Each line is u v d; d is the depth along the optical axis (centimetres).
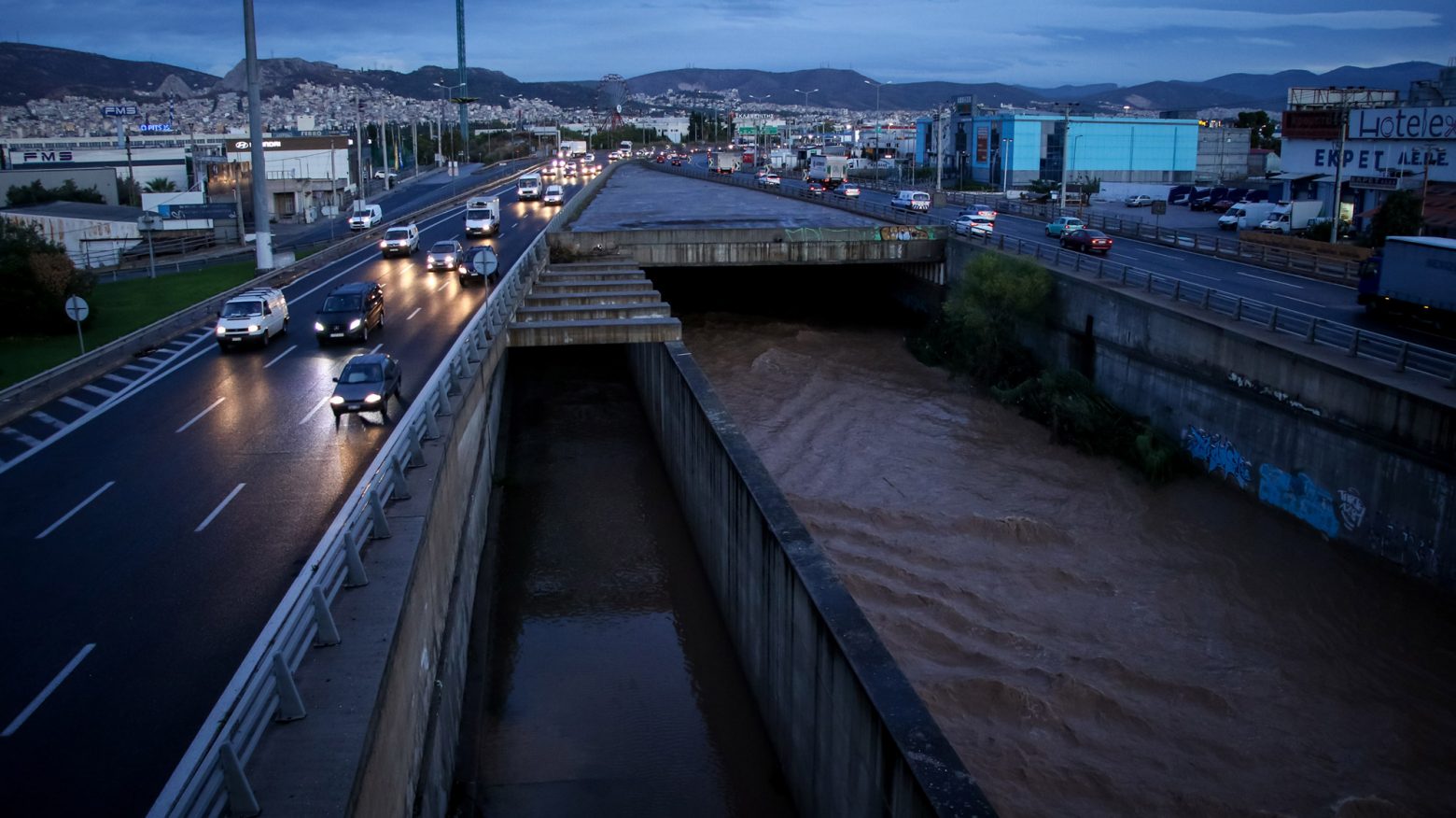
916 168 15175
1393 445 2717
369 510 1714
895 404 4709
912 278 6500
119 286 5431
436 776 1662
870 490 3650
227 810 1040
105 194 10106
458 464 2425
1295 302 4156
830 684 1709
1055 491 3628
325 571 1456
